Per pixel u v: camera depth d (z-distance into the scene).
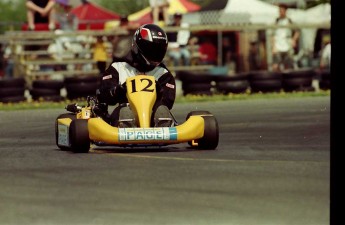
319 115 47.03
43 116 50.31
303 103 56.81
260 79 65.88
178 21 76.31
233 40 85.69
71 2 92.06
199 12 89.94
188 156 27.73
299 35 83.12
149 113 28.75
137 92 29.06
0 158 28.66
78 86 61.94
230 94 65.00
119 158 27.28
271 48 82.12
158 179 22.59
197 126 28.80
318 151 29.69
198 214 18.41
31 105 58.50
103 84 30.42
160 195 20.39
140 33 30.23
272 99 61.28
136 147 30.97
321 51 82.19
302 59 83.06
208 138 29.31
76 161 26.81
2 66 89.62
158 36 30.08
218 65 82.44
